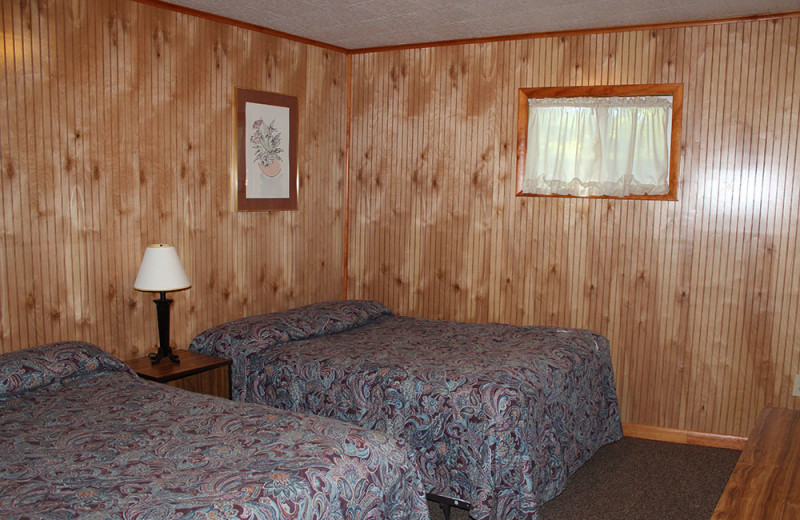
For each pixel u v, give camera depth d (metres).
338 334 3.82
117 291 3.38
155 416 2.36
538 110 4.21
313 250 4.62
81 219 3.19
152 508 1.66
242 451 2.04
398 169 4.68
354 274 4.92
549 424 3.02
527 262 4.34
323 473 1.92
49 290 3.07
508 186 4.35
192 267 3.76
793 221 3.70
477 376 2.90
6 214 2.89
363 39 4.39
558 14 3.70
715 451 3.86
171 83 3.56
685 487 3.34
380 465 2.11
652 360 4.07
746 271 3.82
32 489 1.77
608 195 4.07
